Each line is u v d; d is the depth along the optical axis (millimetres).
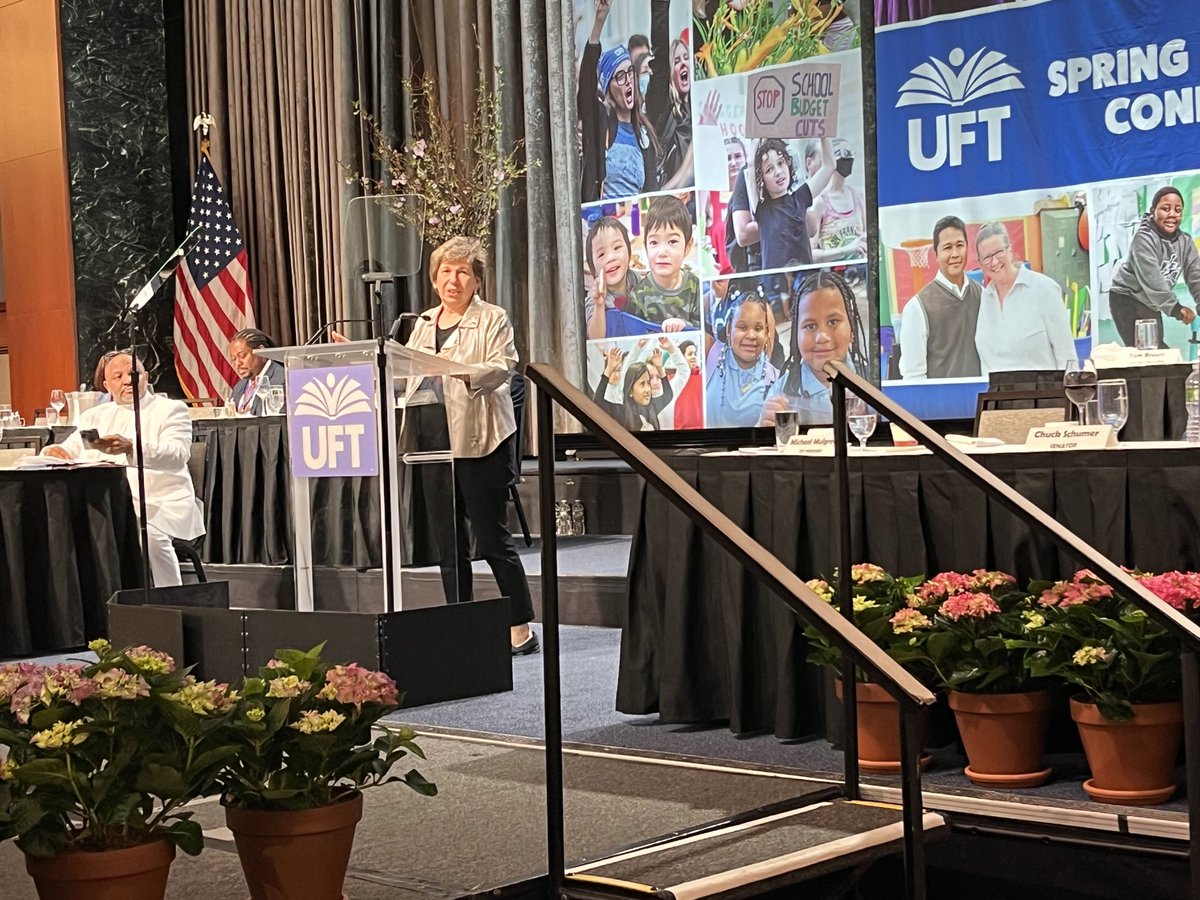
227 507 6406
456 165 9211
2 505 5469
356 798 2283
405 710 4219
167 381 10711
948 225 7410
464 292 4867
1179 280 6742
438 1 9445
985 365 7332
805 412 7988
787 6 7941
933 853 3014
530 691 4492
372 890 2436
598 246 8750
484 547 5027
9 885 2506
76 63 10438
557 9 8859
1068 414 3996
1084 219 7004
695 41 8305
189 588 4512
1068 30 7000
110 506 5617
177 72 10883
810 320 7945
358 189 9789
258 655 3977
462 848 2715
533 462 8477
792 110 7961
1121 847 2740
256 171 10406
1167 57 6727
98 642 2330
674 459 4004
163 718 2154
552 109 8898
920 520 3533
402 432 4129
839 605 3145
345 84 9766
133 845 2098
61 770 2059
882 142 7602
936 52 7406
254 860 2219
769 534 3801
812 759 3473
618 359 8695
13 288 10781
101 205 10547
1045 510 3318
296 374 4082
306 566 4094
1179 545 3113
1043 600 3070
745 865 2330
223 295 9859
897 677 1992
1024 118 7156
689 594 3885
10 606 5465
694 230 8367
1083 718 2916
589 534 7770
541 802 3066
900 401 7609
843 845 2449
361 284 9352
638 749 3609
